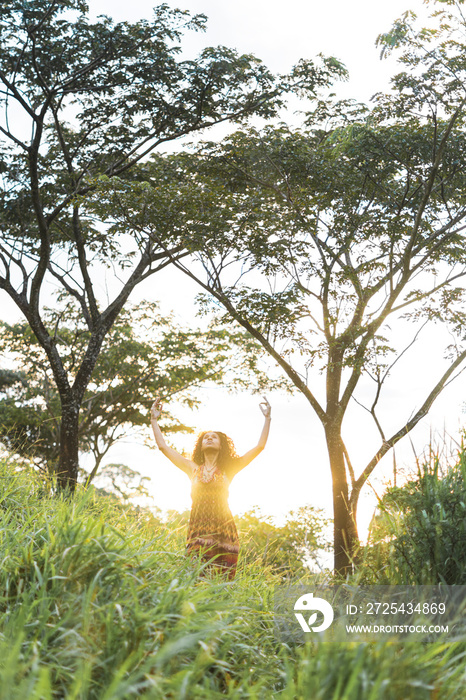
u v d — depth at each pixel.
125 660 2.76
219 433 5.99
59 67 13.88
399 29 10.54
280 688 3.16
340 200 13.23
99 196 12.11
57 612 3.00
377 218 13.20
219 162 14.12
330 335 12.49
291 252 12.48
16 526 4.45
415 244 13.05
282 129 13.39
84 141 15.55
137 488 19.73
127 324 23.14
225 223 11.77
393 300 12.00
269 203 13.21
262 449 6.07
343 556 10.09
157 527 5.25
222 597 3.72
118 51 13.98
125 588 3.30
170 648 2.51
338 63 14.05
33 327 14.56
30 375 23.28
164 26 14.03
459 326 12.19
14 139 13.73
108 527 3.93
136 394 22.66
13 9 13.02
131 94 14.62
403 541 4.23
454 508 4.14
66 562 3.34
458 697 2.64
